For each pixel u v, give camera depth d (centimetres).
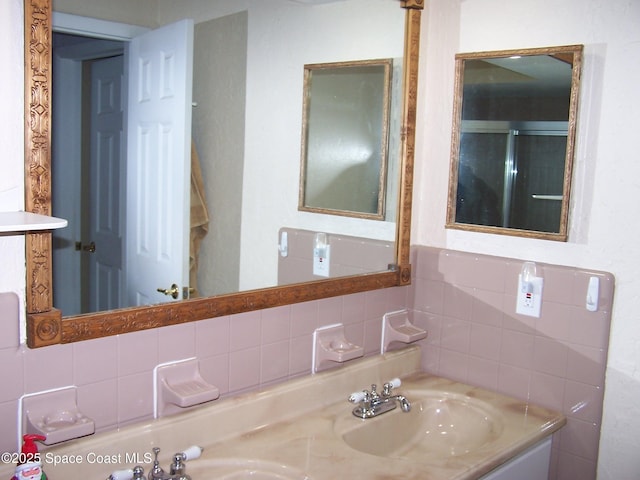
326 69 176
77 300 128
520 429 170
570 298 179
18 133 118
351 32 182
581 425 180
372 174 193
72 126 126
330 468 142
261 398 161
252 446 151
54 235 124
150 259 140
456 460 149
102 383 133
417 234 211
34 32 115
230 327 155
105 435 133
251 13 158
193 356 148
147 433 139
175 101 144
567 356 181
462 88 195
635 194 167
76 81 126
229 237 156
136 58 136
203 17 148
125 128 135
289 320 170
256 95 161
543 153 180
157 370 142
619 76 167
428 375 208
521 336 189
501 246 192
